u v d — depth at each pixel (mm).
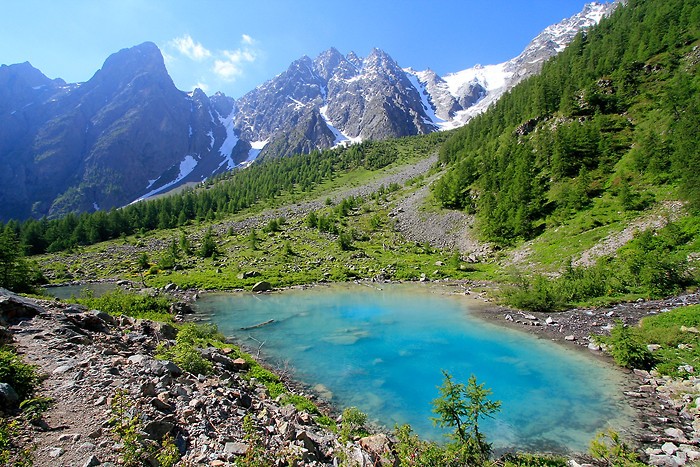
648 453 13172
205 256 72312
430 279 54719
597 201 56688
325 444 12422
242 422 12148
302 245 76312
